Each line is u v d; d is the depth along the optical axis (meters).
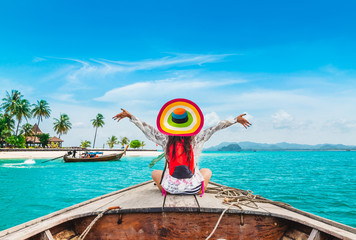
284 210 2.96
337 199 7.85
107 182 12.10
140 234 2.69
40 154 39.19
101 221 2.72
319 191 9.27
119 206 2.82
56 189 9.88
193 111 3.02
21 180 12.67
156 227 2.70
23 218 5.84
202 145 3.25
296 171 18.03
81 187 10.42
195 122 2.99
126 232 2.69
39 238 2.42
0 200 7.72
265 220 2.72
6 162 27.81
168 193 3.35
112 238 2.69
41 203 7.32
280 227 2.77
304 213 2.81
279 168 21.17
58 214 3.00
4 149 39.50
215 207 2.68
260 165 25.86
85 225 2.76
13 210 6.52
